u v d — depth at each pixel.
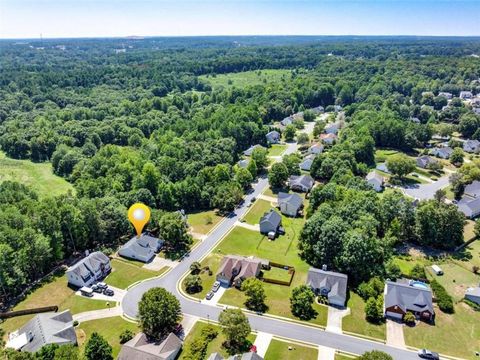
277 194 129.12
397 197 103.00
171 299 68.56
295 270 88.19
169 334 64.88
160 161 137.25
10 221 88.06
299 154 163.12
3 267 77.00
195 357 61.88
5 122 199.62
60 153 156.00
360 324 71.31
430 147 174.62
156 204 118.69
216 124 184.38
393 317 73.12
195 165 135.62
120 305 76.50
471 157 160.62
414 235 98.44
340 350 65.25
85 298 78.62
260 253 95.19
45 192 134.12
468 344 66.94
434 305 76.81
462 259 93.00
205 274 86.25
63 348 57.75
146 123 194.75
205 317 72.75
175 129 182.38
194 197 119.81
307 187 129.38
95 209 98.06
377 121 178.50
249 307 75.56
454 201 122.44
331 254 85.94
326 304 76.69
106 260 87.50
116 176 125.88
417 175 144.88
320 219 91.25
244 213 116.38
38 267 85.19
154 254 94.62
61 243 90.50
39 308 75.00
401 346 66.19
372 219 92.50
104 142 184.12
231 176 136.38
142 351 60.75
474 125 183.50
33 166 162.50
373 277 81.25
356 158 151.50
